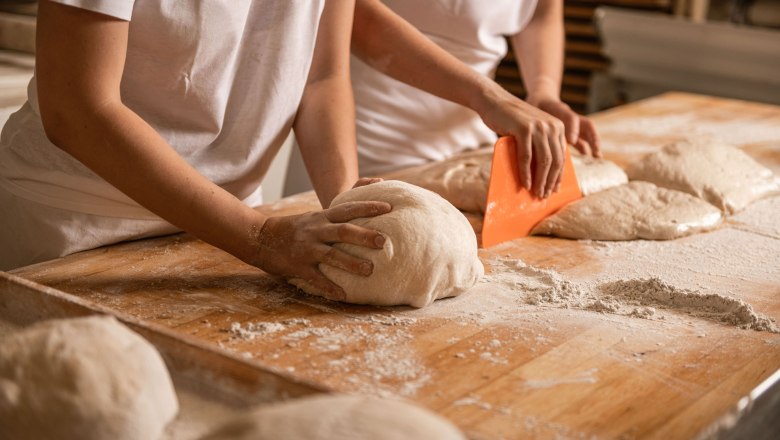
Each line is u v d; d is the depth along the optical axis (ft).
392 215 3.96
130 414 2.63
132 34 4.02
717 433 2.87
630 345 3.62
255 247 3.92
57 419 2.58
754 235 5.23
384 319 3.78
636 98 11.19
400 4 6.25
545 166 5.07
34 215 4.42
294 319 3.73
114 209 4.42
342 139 4.82
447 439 2.30
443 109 6.52
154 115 4.36
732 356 3.56
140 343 2.86
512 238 5.04
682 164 6.00
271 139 4.80
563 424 2.97
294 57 4.62
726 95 10.08
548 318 3.87
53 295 3.34
